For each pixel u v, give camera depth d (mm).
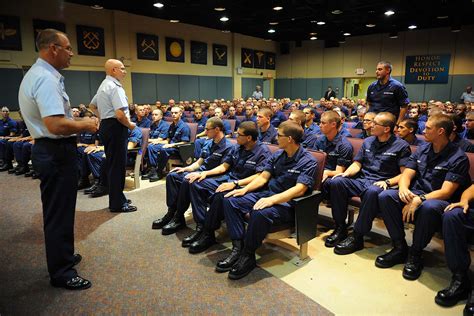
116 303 1856
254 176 2543
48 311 1789
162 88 10539
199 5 7699
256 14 8836
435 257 2375
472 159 2250
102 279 2100
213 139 2984
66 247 2008
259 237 2135
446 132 2197
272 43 14727
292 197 2191
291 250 2496
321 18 9156
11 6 7309
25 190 4086
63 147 1905
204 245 2475
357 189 2535
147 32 9930
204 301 1872
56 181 1905
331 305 1840
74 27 8320
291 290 1980
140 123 5340
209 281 2076
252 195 2354
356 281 2080
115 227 2916
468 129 3648
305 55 14453
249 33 12797
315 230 2334
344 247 2420
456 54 11391
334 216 2564
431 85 11961
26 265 2277
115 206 3262
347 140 2916
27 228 2926
